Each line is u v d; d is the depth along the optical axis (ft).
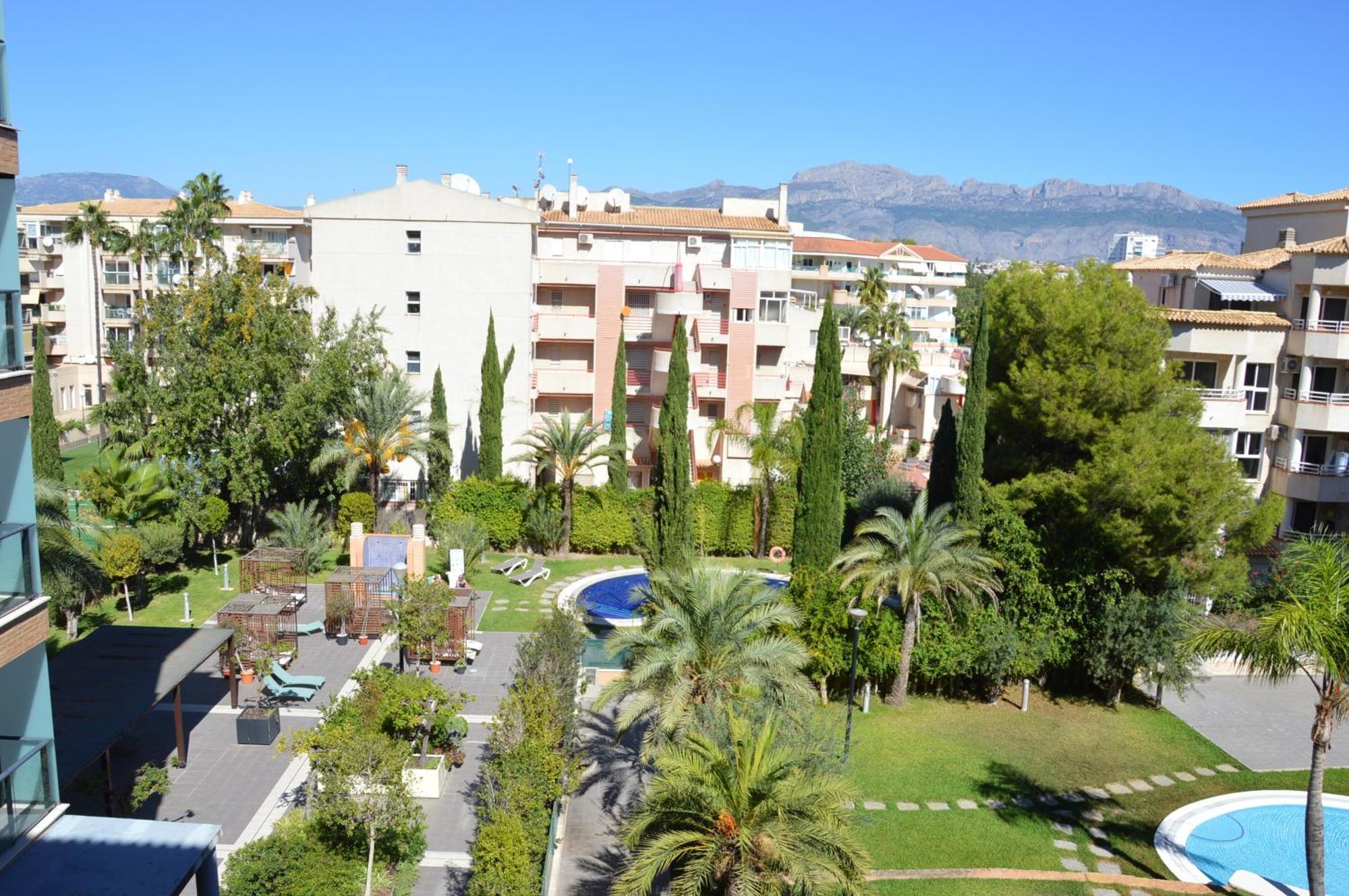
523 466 161.38
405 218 155.33
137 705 67.21
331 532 136.87
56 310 254.88
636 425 176.96
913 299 394.73
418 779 72.90
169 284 257.14
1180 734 93.81
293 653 96.73
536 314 167.32
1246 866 71.26
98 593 108.06
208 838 46.09
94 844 45.14
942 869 68.85
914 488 139.64
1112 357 103.50
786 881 51.67
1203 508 92.43
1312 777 62.13
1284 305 134.00
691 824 53.83
